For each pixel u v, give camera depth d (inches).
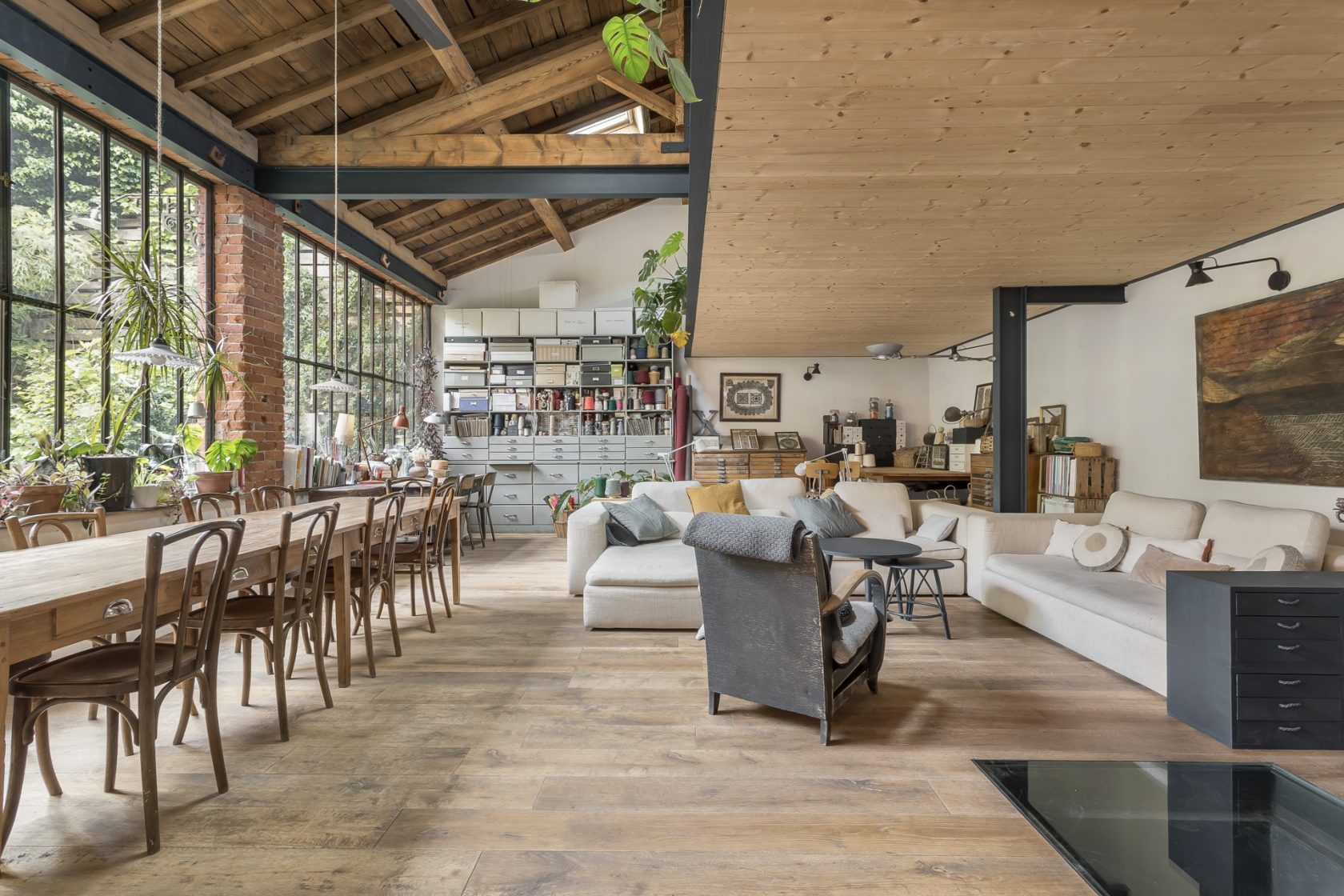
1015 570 158.7
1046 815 78.6
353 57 175.2
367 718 106.5
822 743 97.3
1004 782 86.4
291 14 153.0
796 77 87.7
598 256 375.6
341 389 172.2
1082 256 169.3
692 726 103.3
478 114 202.7
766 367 372.5
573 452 352.5
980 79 88.4
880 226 146.3
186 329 153.6
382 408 319.0
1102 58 83.5
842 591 103.3
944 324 259.6
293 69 171.6
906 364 371.2
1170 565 132.4
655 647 144.9
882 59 83.9
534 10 183.2
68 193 145.9
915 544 177.3
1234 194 127.4
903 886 66.1
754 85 89.7
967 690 119.0
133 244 161.5
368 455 299.0
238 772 88.8
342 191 199.3
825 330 275.7
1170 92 91.3
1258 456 152.8
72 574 77.7
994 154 111.0
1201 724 102.0
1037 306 241.3
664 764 90.9
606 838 73.7
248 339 188.9
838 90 91.2
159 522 151.6
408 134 199.9
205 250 184.1
